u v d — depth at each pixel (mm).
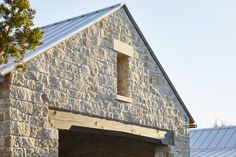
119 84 16578
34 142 12586
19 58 10664
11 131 12039
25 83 12602
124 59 16688
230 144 28438
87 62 14727
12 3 9703
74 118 13938
